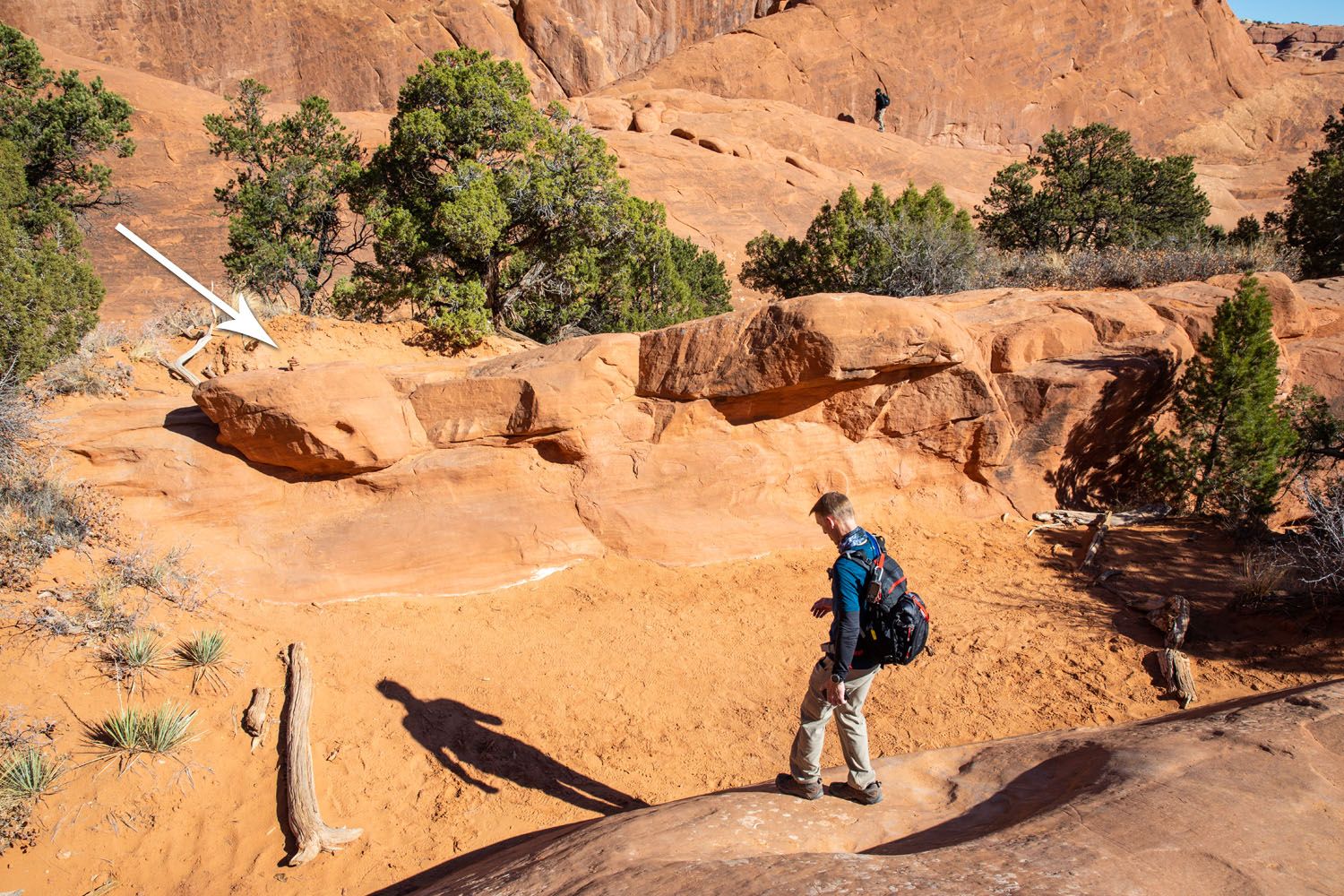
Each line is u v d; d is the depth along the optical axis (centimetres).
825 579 888
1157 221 2627
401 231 1568
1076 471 1015
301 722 656
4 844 557
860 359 879
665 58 5662
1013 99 5778
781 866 329
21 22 4422
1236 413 937
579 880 361
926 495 998
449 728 681
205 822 599
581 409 895
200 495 837
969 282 1858
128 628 696
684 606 842
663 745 667
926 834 395
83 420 859
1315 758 381
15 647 659
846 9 5675
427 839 585
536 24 5506
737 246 3459
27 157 2008
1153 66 6000
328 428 825
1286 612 748
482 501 894
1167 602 779
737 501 946
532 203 1647
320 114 1953
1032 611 808
